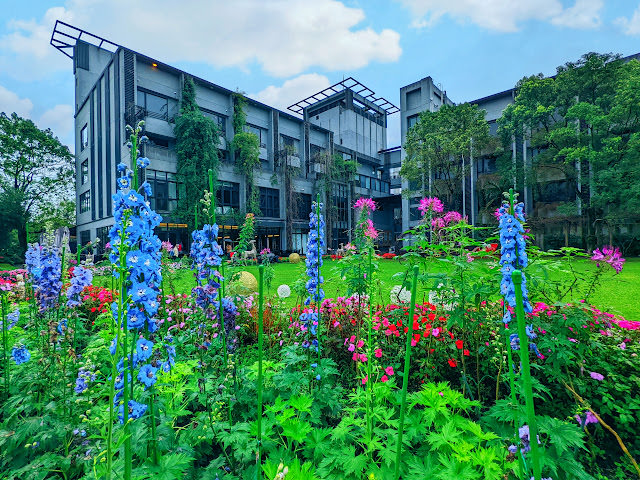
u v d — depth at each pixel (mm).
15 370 2879
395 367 3320
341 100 46406
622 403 2555
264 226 31078
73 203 37344
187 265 4520
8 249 28641
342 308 4141
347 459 1920
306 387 2859
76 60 31797
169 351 1945
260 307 1667
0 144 32156
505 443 2113
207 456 2379
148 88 25188
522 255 2041
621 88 20094
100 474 1588
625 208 20578
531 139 25703
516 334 2348
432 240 3549
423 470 1816
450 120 26094
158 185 24438
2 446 2135
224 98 30266
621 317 3631
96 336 3662
